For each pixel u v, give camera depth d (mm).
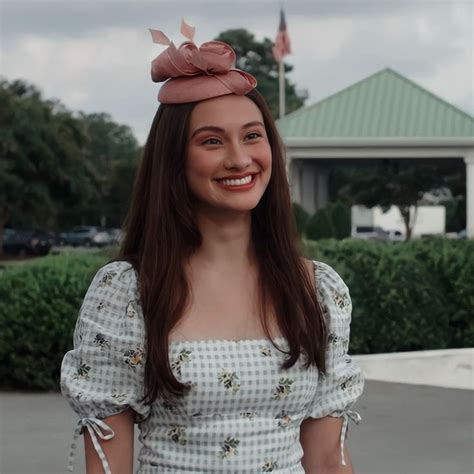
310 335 2656
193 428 2570
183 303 2613
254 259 2730
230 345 2600
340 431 2785
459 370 9836
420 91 30281
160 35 2707
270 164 2697
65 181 43688
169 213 2664
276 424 2609
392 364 9844
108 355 2611
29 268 9414
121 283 2652
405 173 47156
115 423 2627
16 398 9062
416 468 6840
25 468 6738
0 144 41719
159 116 2721
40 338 9148
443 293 10375
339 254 10109
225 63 2645
